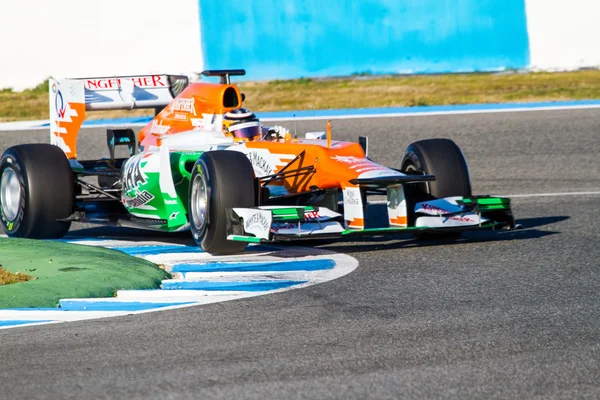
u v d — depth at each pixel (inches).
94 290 810.8
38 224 1157.1
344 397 539.8
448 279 868.6
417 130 2114.9
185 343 655.1
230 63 2972.4
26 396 548.7
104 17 3009.4
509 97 2576.3
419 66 3014.3
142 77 1341.0
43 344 656.4
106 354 629.9
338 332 680.4
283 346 644.7
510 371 585.9
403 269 922.1
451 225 995.3
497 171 1712.6
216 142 1141.1
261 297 799.7
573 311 736.3
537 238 1099.9
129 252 1054.4
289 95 2753.4
